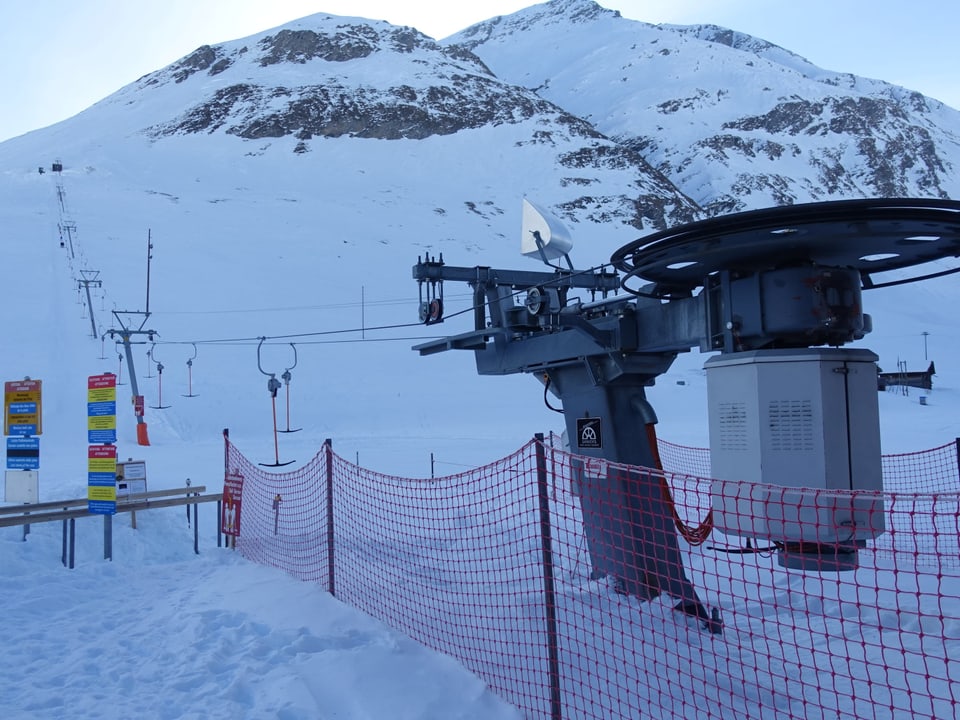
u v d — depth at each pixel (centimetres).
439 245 8112
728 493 424
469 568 684
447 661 448
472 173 13062
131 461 900
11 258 5050
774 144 19850
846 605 558
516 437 2809
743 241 388
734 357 423
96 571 724
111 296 4591
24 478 854
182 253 5881
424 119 14675
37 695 428
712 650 434
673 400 3897
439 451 2127
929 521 898
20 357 3459
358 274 6169
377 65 17650
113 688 439
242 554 790
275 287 5394
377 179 12019
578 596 565
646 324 529
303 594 591
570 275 539
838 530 387
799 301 407
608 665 431
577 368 592
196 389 3372
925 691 396
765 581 629
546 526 373
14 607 605
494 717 382
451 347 686
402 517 911
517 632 489
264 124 13988
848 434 400
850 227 372
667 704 382
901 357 5972
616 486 561
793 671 430
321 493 1027
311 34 18825
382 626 514
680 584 516
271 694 409
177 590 662
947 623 503
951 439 2166
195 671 446
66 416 2820
